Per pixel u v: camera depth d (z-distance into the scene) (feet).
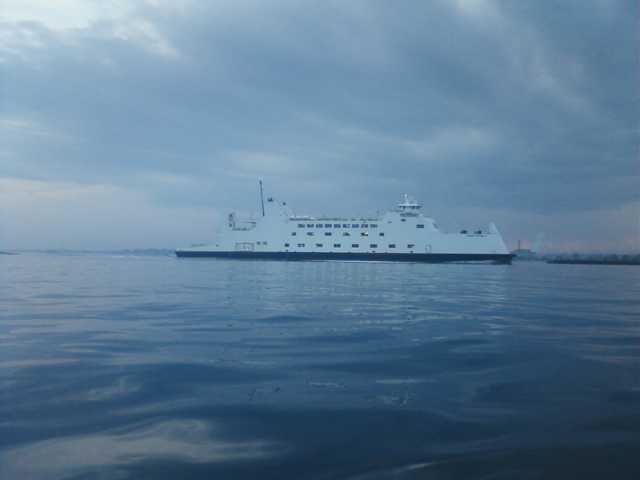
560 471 20.38
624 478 19.81
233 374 35.58
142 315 67.87
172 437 23.81
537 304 89.25
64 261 422.41
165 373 35.63
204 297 96.07
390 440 23.58
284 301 89.25
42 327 56.70
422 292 113.29
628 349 45.78
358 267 273.54
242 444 23.07
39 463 20.89
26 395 30.01
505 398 30.22
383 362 39.78
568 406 28.71
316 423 25.77
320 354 42.75
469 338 51.26
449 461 21.33
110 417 26.40
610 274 263.08
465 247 329.52
